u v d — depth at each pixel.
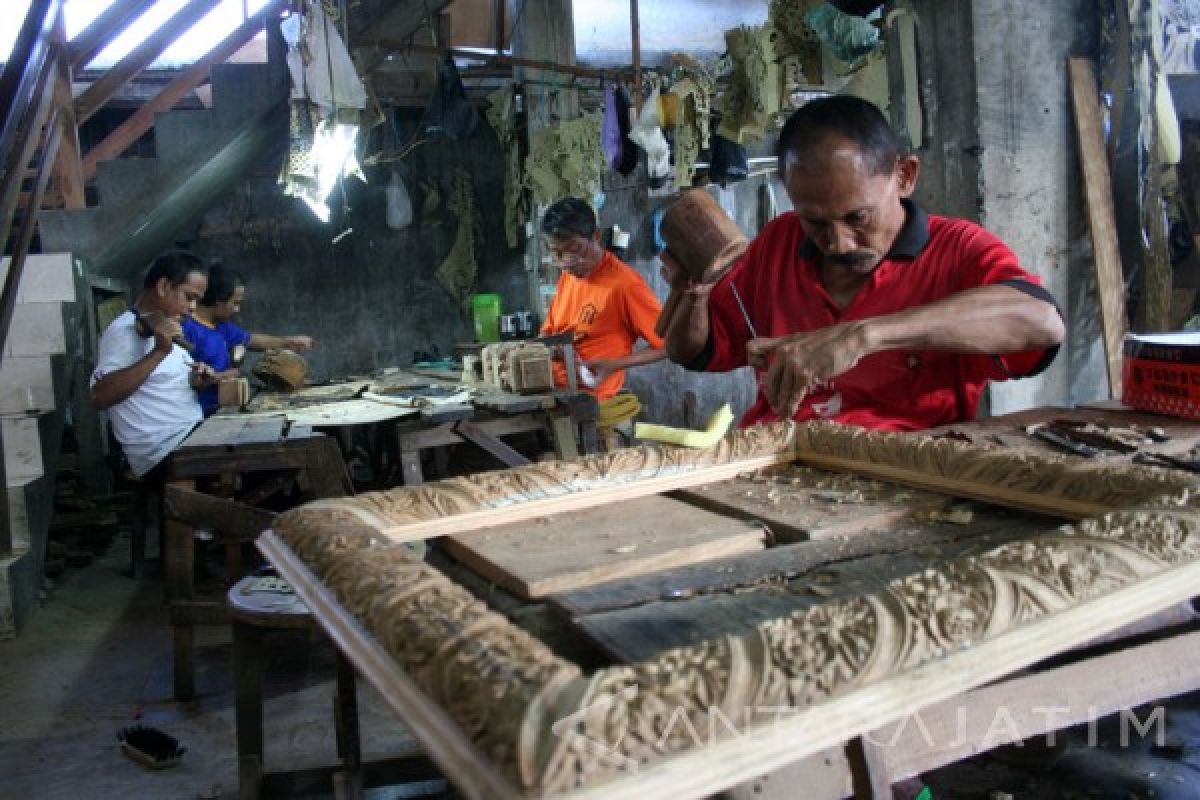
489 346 4.35
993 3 2.75
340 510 1.08
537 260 6.73
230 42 6.27
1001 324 1.55
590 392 3.97
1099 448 1.62
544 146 5.88
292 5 4.81
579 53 6.79
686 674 0.63
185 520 2.86
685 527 1.13
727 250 1.54
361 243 7.67
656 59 6.89
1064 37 2.87
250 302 7.52
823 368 1.43
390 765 2.00
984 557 0.80
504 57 5.57
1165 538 0.85
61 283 4.39
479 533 1.14
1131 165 2.99
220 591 3.83
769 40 3.74
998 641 0.73
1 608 3.47
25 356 4.11
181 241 7.33
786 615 0.77
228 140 5.27
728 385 6.93
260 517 2.86
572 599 0.89
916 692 0.69
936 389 1.87
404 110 7.59
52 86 4.43
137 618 3.70
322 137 4.73
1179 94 4.22
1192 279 4.15
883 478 1.31
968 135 2.81
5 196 3.38
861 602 0.72
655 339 4.20
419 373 5.48
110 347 3.83
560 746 0.56
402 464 3.65
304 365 4.91
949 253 1.75
